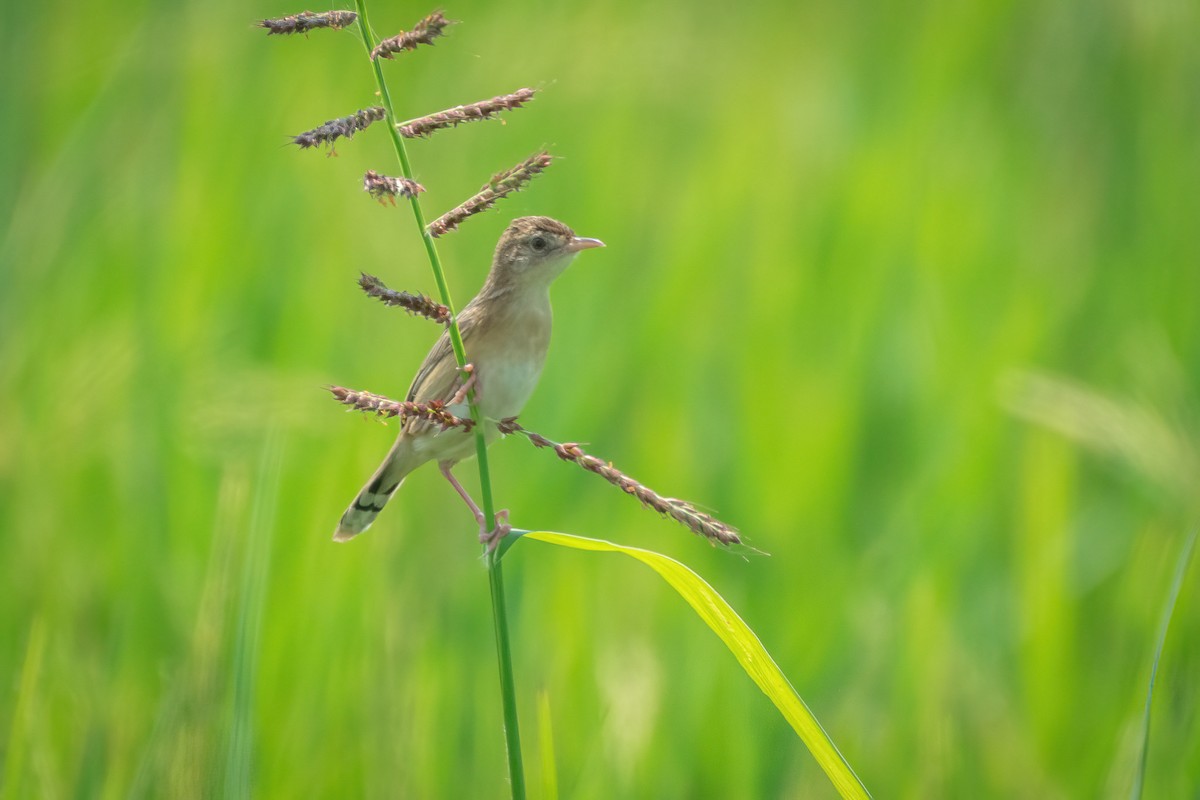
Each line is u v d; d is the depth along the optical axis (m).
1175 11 18.22
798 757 10.27
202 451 12.13
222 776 7.30
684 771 10.37
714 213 15.79
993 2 19.30
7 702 10.10
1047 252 16.95
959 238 16.34
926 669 10.79
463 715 10.62
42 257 14.23
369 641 10.22
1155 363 13.77
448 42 17.81
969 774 10.05
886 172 16.70
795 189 16.72
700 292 15.28
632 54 17.83
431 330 14.48
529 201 16.39
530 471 13.13
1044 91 19.03
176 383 13.30
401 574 11.52
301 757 9.80
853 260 15.84
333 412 12.76
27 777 8.43
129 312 14.18
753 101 17.78
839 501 13.45
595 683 10.87
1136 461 11.89
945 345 15.06
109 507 12.76
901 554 12.55
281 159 15.88
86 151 14.83
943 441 13.94
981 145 18.45
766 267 15.48
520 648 11.51
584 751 10.27
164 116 16.12
